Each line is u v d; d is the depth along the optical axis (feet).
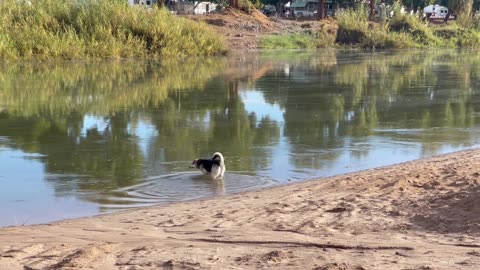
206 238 23.76
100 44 139.33
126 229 25.81
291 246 22.25
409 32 240.73
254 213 27.89
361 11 234.79
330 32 221.46
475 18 284.61
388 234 23.65
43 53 130.41
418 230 24.08
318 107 70.49
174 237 24.11
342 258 20.33
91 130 54.24
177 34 152.87
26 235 24.99
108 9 149.59
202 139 50.80
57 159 42.98
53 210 30.96
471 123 60.59
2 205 31.89
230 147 47.67
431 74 114.93
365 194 30.60
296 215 27.22
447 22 320.70
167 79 98.43
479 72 120.16
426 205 27.45
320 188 33.19
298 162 42.63
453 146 48.80
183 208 29.91
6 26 134.10
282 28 219.20
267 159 43.45
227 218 27.14
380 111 68.18
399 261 19.85
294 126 57.72
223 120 60.54
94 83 90.79
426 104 74.28
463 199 27.32
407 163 40.52
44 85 86.94
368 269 18.94
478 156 41.86
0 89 81.30
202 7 328.90
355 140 51.03
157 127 56.13
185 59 143.13
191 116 62.69
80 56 135.44
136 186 35.81
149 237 24.18
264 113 65.46
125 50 143.33
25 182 36.70
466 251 21.01
